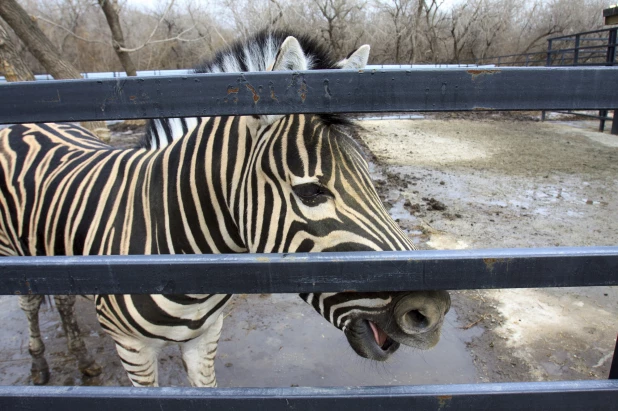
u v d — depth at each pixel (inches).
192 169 67.2
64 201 80.3
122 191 74.9
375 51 751.7
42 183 85.5
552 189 222.2
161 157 72.6
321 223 52.9
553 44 820.0
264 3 570.9
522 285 36.1
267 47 68.3
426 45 802.8
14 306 142.7
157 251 69.2
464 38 845.2
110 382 108.8
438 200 210.1
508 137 350.9
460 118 457.1
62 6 736.3
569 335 118.9
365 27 736.3
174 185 68.8
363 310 51.8
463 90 33.3
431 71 32.8
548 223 181.3
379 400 37.5
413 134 368.8
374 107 33.9
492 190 223.0
